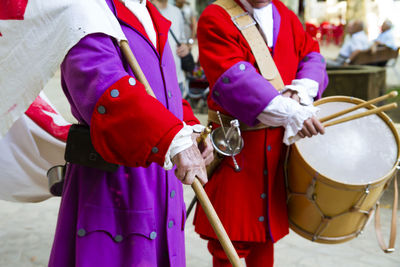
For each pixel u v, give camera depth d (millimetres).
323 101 2990
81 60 1671
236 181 2883
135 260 1856
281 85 2822
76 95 1698
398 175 5602
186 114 2316
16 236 4207
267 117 2633
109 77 1658
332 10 26766
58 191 2211
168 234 1970
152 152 1626
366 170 2736
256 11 2871
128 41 1868
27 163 2812
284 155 2967
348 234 2859
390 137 2896
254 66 2846
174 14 5699
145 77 1858
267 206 2904
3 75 1716
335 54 20453
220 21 2826
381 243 2967
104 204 1847
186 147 1665
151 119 1623
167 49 2096
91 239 1827
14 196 2875
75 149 1838
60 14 1665
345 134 2922
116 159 1683
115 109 1633
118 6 1902
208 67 2818
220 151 2361
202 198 1692
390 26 9508
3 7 1695
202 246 4113
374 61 9680
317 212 2781
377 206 2990
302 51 3057
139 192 1871
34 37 1679
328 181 2617
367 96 7695
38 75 1680
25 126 2738
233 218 2895
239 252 3025
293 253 3988
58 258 1893
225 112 2939
